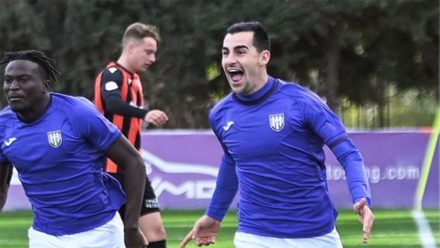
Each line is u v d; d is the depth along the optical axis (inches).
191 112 2213.3
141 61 652.7
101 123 446.9
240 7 2043.6
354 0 2025.1
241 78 451.8
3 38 2070.6
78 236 454.6
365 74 2391.7
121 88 642.2
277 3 2032.5
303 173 453.4
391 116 2974.9
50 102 445.4
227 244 919.7
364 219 421.4
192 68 2126.0
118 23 2055.9
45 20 2066.9
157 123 617.6
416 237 994.7
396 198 1365.7
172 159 1346.0
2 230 1071.6
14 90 432.5
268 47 456.1
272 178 453.4
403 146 1366.9
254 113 454.0
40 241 458.3
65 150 441.1
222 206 502.6
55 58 2087.8
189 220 1176.8
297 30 2053.4
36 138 441.1
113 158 456.1
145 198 642.2
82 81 2069.4
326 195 463.8
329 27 2143.2
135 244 463.2
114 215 465.7
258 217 460.4
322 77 2303.2
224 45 454.9
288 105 450.6
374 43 2263.8
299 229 456.1
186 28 2074.3
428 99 2524.6
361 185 432.1
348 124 2896.2
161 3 2063.2
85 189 449.7
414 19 2059.5
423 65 2274.9
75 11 2041.1
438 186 1368.1
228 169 492.4
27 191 455.5
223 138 469.1
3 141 448.1
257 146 453.1
